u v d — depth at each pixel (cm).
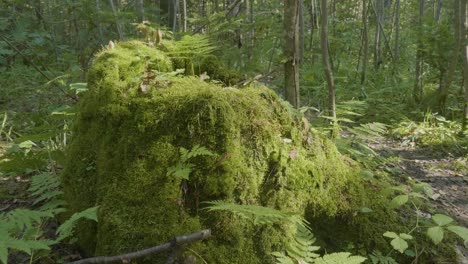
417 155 509
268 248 238
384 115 640
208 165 237
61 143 382
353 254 269
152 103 253
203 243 227
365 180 309
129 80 276
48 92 600
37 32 771
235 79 326
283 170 255
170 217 227
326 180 276
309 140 279
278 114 271
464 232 254
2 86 645
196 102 246
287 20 355
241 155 246
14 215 207
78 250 260
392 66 939
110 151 254
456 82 745
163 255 218
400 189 294
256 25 641
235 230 233
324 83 709
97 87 274
